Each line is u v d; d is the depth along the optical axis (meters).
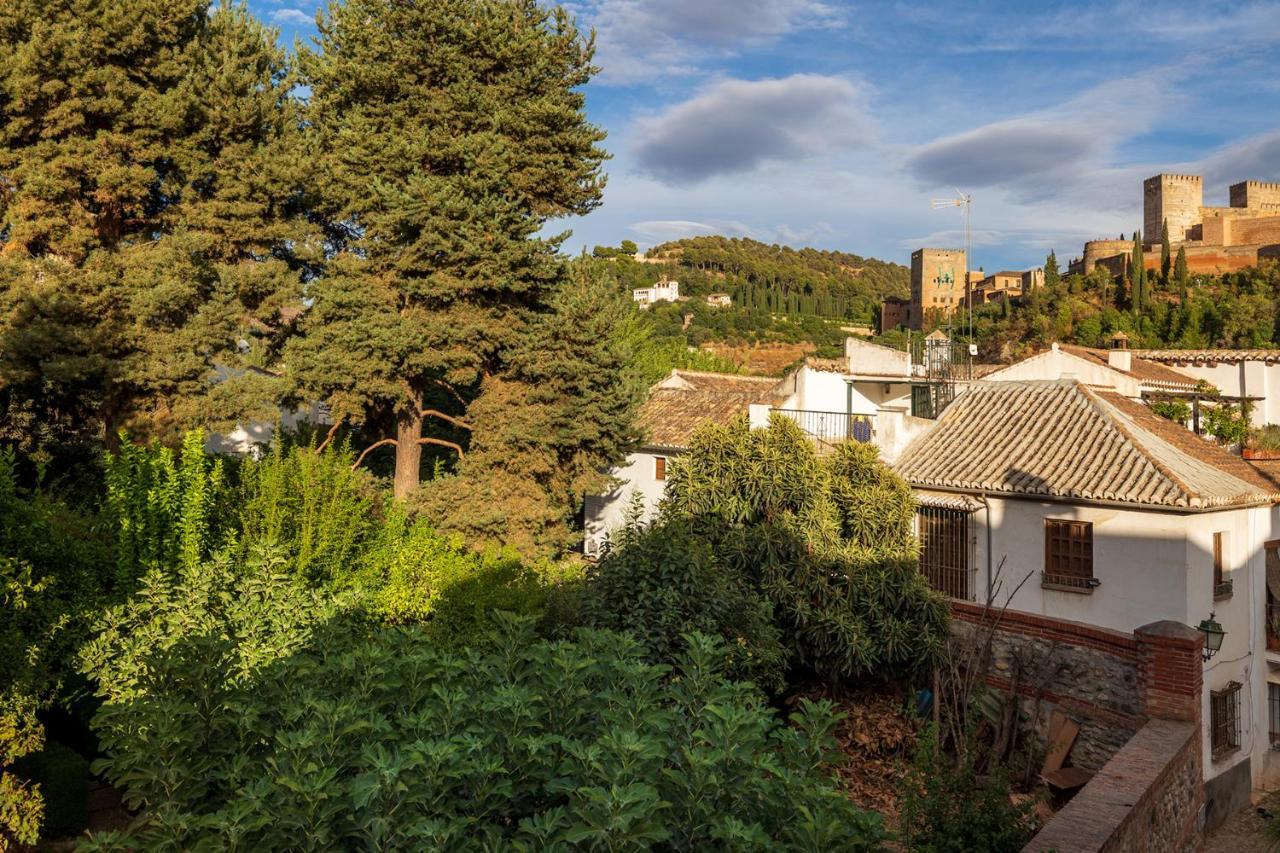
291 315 21.73
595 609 10.84
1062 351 26.08
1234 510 15.35
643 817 3.88
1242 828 14.14
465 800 4.59
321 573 12.36
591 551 24.94
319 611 10.05
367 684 5.66
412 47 18.64
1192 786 9.95
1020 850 6.78
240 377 19.02
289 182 20.20
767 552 12.61
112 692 8.73
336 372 17.94
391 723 5.38
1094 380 24.81
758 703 5.82
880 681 13.24
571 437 19.06
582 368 19.03
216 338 18.58
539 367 18.91
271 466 13.42
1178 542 14.12
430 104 19.12
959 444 18.30
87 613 9.12
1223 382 27.48
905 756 11.75
